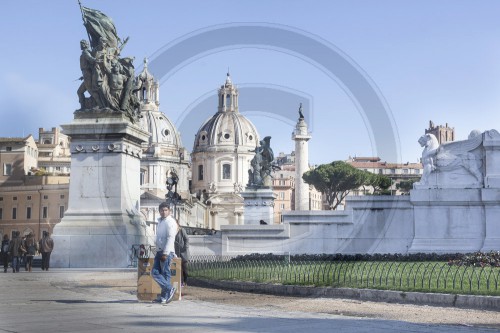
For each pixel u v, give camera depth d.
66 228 30.95
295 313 15.77
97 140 31.56
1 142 117.56
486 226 37.69
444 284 19.44
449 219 38.06
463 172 38.41
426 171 38.66
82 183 31.56
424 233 38.19
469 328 13.62
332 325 13.63
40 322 13.51
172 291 17.89
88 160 31.64
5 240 36.81
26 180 116.25
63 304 17.02
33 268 35.34
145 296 17.88
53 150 138.00
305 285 20.22
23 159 117.62
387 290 18.45
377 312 16.08
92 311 15.56
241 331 12.59
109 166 31.55
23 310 15.60
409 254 35.41
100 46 32.47
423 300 17.61
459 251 37.44
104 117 31.91
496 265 28.48
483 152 38.28
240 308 16.66
